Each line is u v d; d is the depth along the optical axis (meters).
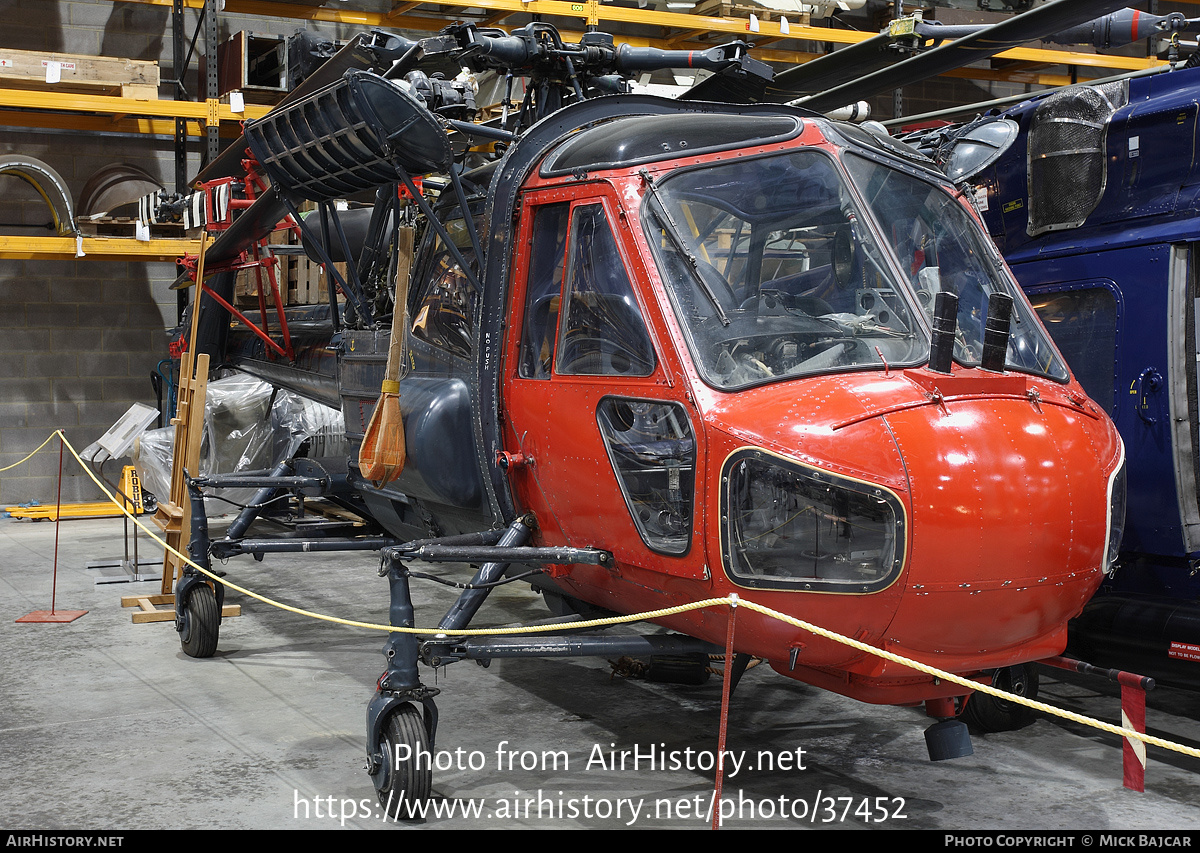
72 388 11.89
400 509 5.55
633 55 5.34
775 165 4.06
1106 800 4.04
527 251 4.41
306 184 5.44
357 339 5.60
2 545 9.67
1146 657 4.71
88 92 11.12
